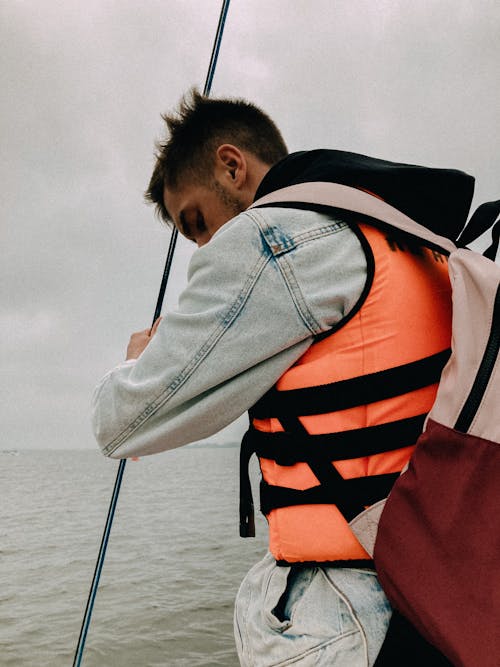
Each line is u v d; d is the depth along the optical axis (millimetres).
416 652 564
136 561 21062
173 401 660
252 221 665
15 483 56812
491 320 542
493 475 516
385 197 715
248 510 760
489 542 503
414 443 618
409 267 672
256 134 933
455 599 503
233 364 639
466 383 540
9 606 17297
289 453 634
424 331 646
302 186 712
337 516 609
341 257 656
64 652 13109
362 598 603
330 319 643
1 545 26859
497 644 471
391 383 621
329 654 593
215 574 18547
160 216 1068
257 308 640
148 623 13828
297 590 639
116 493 1307
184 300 688
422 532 538
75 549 25219
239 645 707
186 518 30641
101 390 744
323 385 630
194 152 924
